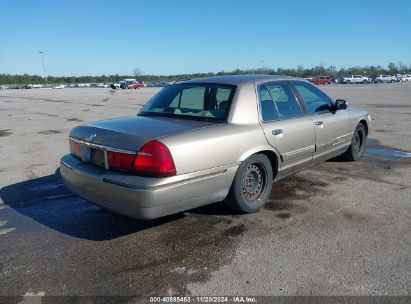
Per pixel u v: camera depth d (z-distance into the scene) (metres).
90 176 3.63
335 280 2.98
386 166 6.33
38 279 3.09
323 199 4.76
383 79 74.69
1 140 9.82
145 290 2.91
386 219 4.12
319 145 5.19
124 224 4.13
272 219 4.16
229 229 3.93
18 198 5.07
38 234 3.93
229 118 4.01
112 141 3.55
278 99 4.69
